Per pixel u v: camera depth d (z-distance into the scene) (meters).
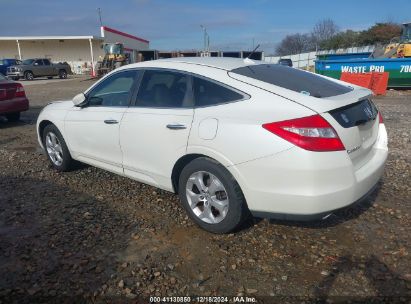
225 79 3.69
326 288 2.97
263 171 3.27
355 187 3.30
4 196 4.82
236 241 3.65
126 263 3.31
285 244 3.59
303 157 3.11
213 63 4.03
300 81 3.83
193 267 3.26
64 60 53.28
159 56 41.59
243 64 4.05
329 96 3.49
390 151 6.69
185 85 3.94
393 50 19.17
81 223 4.06
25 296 2.91
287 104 3.31
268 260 3.35
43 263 3.33
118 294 2.94
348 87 4.05
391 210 4.27
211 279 3.10
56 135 5.57
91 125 4.85
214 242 3.64
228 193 3.53
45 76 35.47
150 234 3.82
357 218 4.09
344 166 3.21
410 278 3.07
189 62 4.11
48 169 5.90
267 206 3.35
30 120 10.70
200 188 3.77
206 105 3.71
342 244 3.58
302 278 3.10
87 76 42.62
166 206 4.46
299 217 3.27
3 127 9.67
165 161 3.99
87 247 3.58
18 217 4.21
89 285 3.04
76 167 5.75
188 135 3.71
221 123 3.49
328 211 3.22
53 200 4.68
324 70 18.92
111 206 4.48
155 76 4.25
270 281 3.07
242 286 3.01
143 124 4.14
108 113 4.64
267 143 3.22
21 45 52.56
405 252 3.44
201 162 3.66
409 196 4.67
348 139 3.30
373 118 3.78
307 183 3.14
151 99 4.22
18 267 3.27
